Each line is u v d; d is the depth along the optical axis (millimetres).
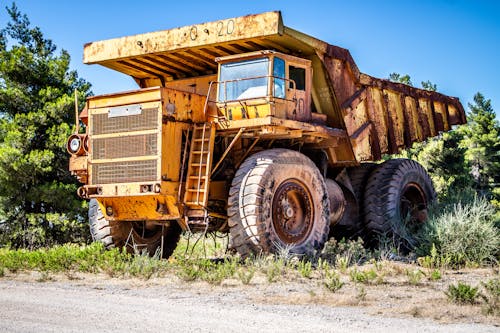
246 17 9391
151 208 9328
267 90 9297
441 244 9578
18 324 4594
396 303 5836
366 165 12195
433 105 14281
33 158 15422
